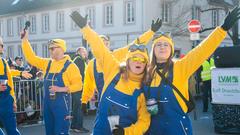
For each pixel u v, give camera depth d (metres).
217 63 8.72
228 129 8.61
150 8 28.86
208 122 10.16
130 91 3.69
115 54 5.60
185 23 31.39
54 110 5.82
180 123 3.78
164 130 3.80
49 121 5.94
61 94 5.84
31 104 10.12
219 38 3.67
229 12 3.67
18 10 39.72
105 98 3.74
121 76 3.74
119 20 30.20
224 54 8.59
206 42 3.72
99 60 3.96
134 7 29.17
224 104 8.62
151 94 3.76
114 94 3.69
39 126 9.74
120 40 30.14
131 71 3.72
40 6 37.28
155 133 3.83
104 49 3.97
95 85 5.56
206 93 12.11
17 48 40.31
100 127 3.72
